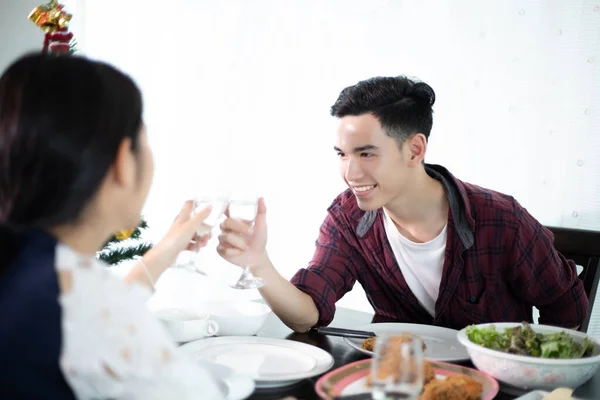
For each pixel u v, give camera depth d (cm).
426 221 178
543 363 119
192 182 355
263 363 132
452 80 273
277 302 157
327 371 130
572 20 247
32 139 78
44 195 79
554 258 179
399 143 166
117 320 78
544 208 257
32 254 79
